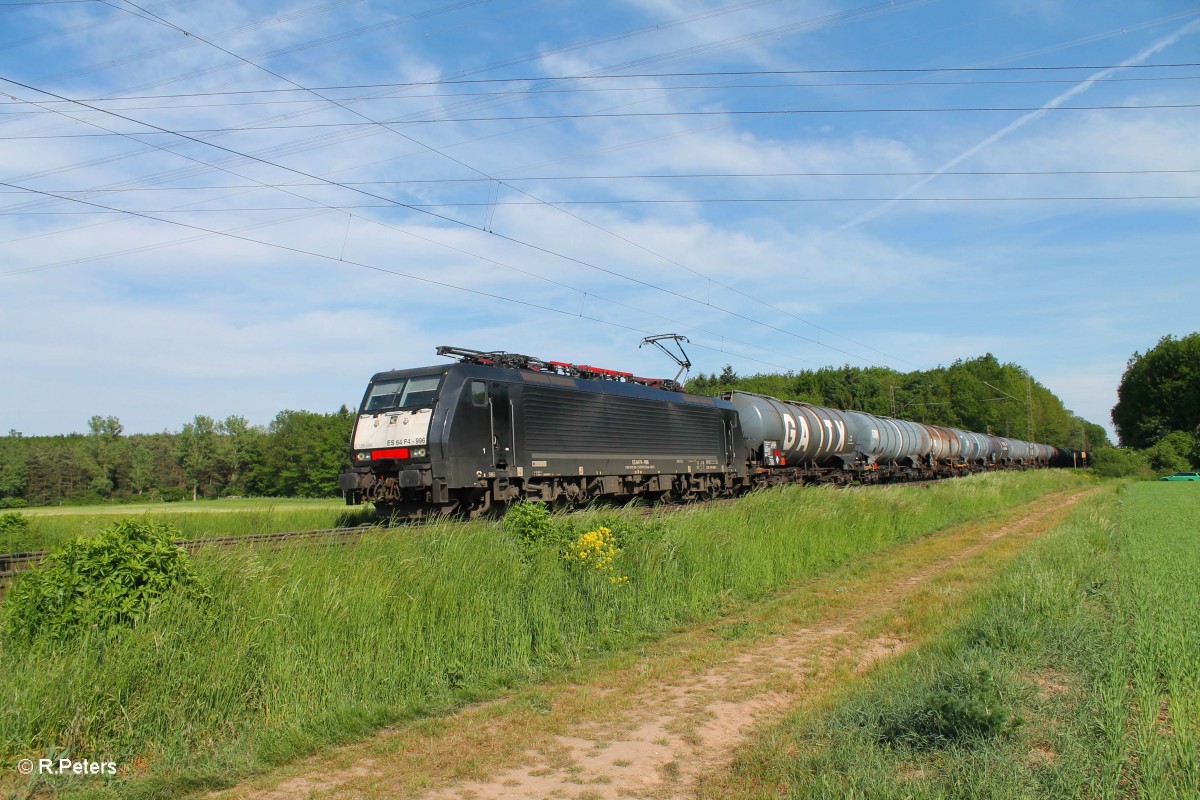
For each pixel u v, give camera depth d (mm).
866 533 18438
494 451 18141
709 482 26703
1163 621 8656
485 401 18078
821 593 12969
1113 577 12344
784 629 10430
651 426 23547
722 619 11156
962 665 7012
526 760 6059
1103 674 6855
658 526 12242
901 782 4965
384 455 17562
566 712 7188
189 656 6375
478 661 8328
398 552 9008
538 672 8430
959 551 18125
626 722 6922
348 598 7668
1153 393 76812
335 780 5734
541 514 11445
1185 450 71000
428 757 6129
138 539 6934
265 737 6289
